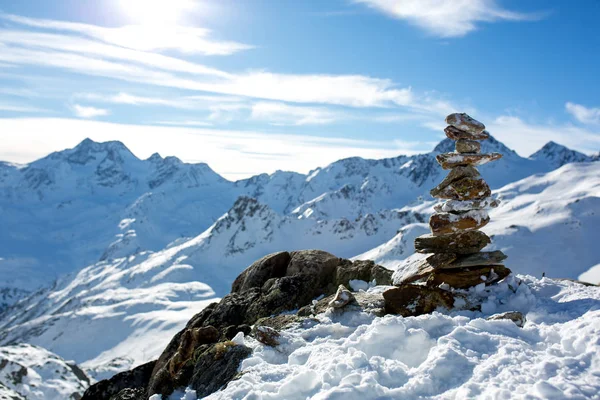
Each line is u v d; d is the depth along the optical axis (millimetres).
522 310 12391
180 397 12469
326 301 14727
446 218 13812
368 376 8602
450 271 13633
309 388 9078
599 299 11977
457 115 14125
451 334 9922
